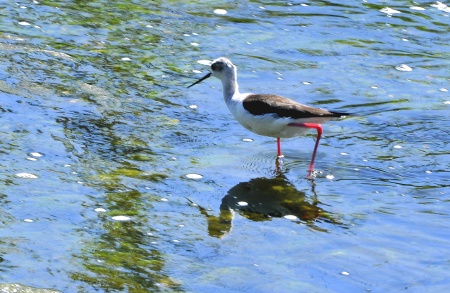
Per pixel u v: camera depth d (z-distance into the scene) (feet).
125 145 40.93
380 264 31.45
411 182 38.78
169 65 51.96
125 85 48.34
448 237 33.78
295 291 29.32
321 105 47.60
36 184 36.29
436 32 60.23
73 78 48.49
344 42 57.67
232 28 58.85
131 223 33.63
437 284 30.14
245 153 41.34
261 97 40.55
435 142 43.37
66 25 56.85
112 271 29.96
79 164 38.50
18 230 32.48
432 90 50.57
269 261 31.40
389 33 59.67
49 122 42.63
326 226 34.37
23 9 59.00
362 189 37.93
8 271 29.45
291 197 36.83
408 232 34.09
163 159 39.81
